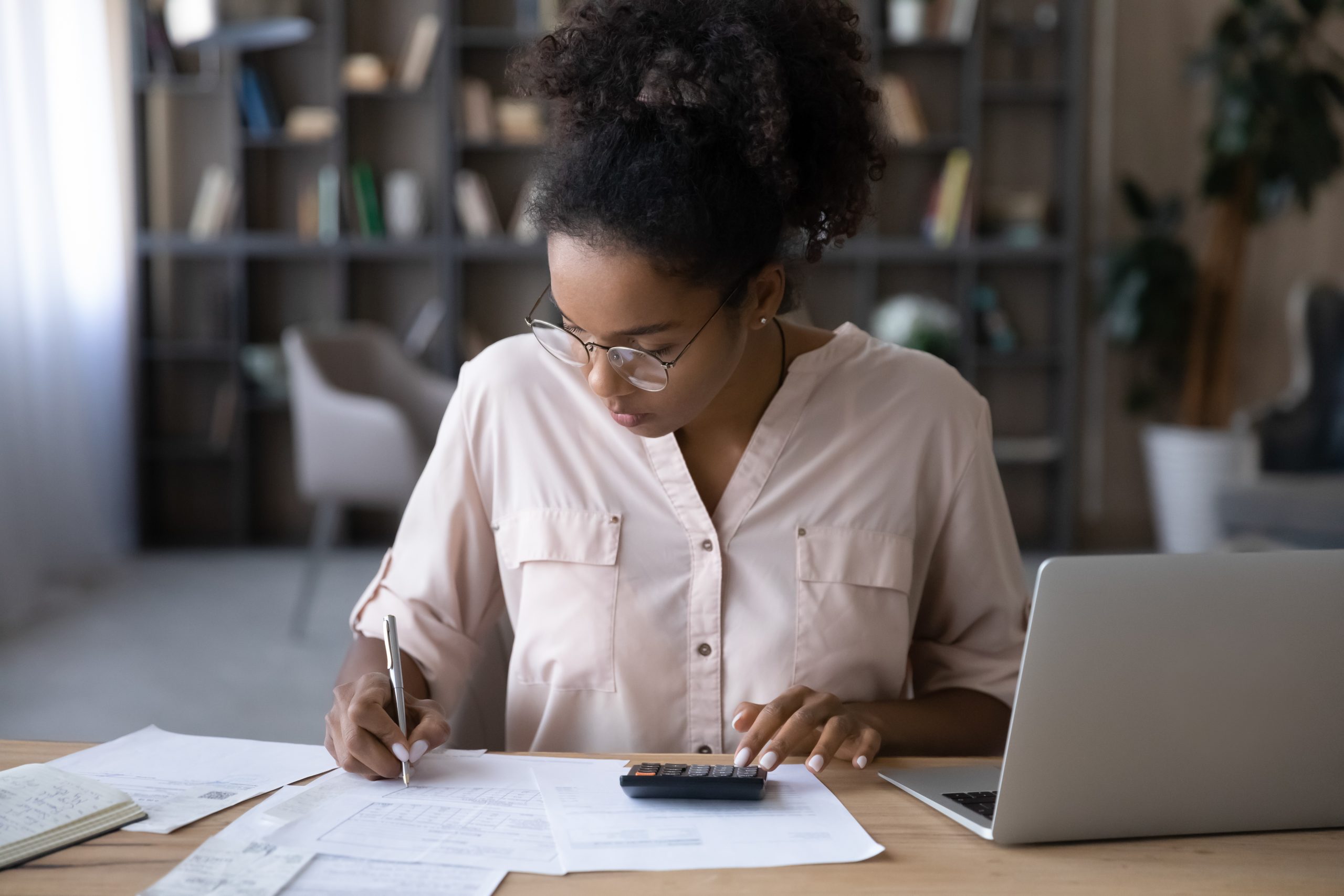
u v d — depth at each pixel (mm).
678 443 1156
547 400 1178
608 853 784
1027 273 5066
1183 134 4988
